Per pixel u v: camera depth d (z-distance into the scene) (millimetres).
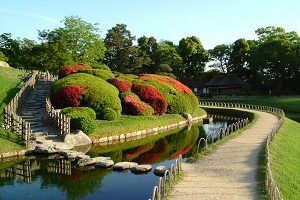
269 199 14477
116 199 16812
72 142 28062
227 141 28328
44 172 21062
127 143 32031
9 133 26078
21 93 36281
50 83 46594
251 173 18625
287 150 26391
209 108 69750
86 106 35781
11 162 23000
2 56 62562
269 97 85312
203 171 19453
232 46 106625
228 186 16531
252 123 41625
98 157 24188
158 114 44562
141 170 21500
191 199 14688
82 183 19141
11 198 16672
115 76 46625
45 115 33094
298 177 19297
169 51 98125
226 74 102000
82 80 37750
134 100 41250
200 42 105750
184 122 47062
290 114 65125
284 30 100750
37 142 26750
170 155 27438
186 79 104000
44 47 65562
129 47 90875
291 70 88312
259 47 92312
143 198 16953
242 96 90000
